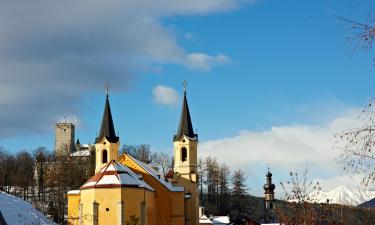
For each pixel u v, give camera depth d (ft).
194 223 366.02
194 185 370.94
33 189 532.32
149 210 302.25
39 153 600.39
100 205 279.90
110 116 364.99
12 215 209.77
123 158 332.80
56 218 391.86
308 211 104.99
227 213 585.22
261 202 645.51
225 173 610.65
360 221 101.50
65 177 546.26
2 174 558.15
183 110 384.06
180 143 376.68
